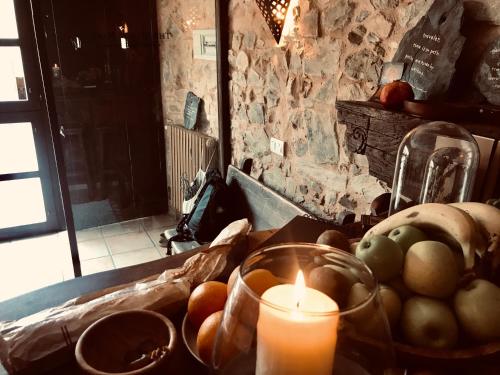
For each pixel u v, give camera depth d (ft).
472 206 2.30
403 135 3.70
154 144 12.46
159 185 12.74
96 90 11.18
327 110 6.30
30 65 10.32
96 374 1.64
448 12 3.87
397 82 3.90
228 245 2.96
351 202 6.20
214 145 9.73
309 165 6.95
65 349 2.12
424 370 1.86
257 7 7.45
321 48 6.16
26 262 9.95
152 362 1.70
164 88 11.99
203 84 10.03
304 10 6.33
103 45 10.96
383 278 1.95
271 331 1.42
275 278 1.79
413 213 2.25
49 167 11.16
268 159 8.04
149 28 11.55
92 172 11.66
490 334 1.76
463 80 3.91
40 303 2.97
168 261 3.52
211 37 9.21
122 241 11.07
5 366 2.04
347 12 5.57
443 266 1.83
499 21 3.62
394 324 1.88
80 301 2.60
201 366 2.13
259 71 7.77
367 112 4.10
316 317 1.38
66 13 10.29
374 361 1.49
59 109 10.80
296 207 6.60
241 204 8.31
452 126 3.28
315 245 1.90
